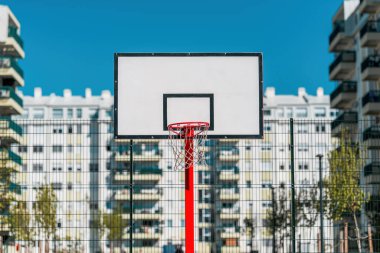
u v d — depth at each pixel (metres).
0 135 23.97
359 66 61.12
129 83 20.38
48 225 23.64
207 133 20.12
